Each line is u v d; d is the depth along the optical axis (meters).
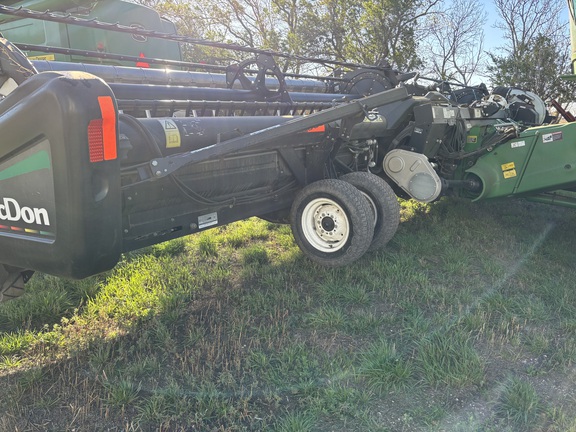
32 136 2.27
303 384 2.65
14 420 2.39
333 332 3.29
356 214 3.68
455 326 3.37
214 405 2.48
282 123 3.63
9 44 2.62
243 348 3.06
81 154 2.21
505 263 4.72
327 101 5.56
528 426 2.41
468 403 2.59
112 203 2.40
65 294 3.64
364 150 4.57
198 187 3.33
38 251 2.43
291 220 4.08
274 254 4.81
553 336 3.31
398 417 2.48
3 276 2.88
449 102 5.33
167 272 4.18
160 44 6.32
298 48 23.61
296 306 3.59
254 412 2.47
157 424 2.39
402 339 3.22
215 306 3.64
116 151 2.36
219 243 5.17
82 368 2.84
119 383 2.62
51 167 2.27
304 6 24.48
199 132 3.20
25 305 3.48
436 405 2.57
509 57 18.45
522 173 5.14
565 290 3.98
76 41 5.53
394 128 4.79
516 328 3.34
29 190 2.38
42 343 3.07
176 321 3.39
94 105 2.21
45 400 2.55
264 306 3.55
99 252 2.40
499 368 2.92
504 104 6.44
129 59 4.39
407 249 4.92
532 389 2.64
